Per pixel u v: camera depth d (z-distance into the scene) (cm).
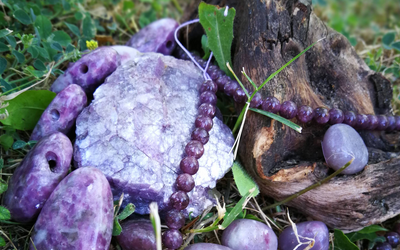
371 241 18
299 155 17
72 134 17
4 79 18
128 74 18
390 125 18
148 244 14
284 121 16
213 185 16
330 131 17
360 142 16
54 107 16
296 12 18
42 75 18
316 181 16
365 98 19
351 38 27
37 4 23
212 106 17
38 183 14
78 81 18
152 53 19
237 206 15
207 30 18
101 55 18
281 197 17
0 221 15
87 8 26
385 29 35
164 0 31
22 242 15
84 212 13
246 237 15
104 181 14
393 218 19
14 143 16
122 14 28
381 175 16
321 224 16
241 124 17
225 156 17
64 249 13
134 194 15
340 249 17
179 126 17
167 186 15
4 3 19
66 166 14
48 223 13
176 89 18
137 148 15
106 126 16
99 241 13
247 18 18
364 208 16
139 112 16
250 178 17
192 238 15
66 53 20
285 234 16
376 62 27
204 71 19
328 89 19
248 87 18
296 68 18
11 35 19
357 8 37
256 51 18
